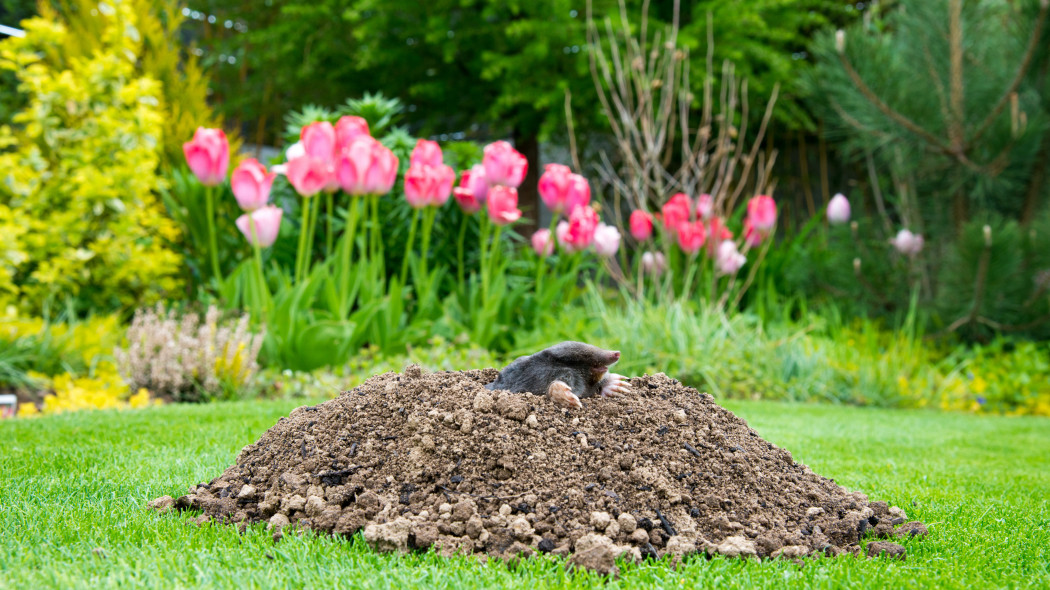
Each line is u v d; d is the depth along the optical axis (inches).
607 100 584.1
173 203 353.7
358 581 88.0
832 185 671.1
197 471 148.3
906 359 371.6
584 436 118.8
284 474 118.6
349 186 299.3
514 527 101.2
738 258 376.5
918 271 429.4
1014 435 254.7
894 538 113.9
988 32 416.2
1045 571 102.8
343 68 644.7
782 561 99.5
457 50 612.7
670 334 337.1
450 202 368.2
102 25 416.5
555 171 334.6
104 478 140.7
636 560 97.2
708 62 380.2
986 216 388.8
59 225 326.3
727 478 118.0
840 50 373.7
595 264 401.4
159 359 274.7
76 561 93.2
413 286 367.6
